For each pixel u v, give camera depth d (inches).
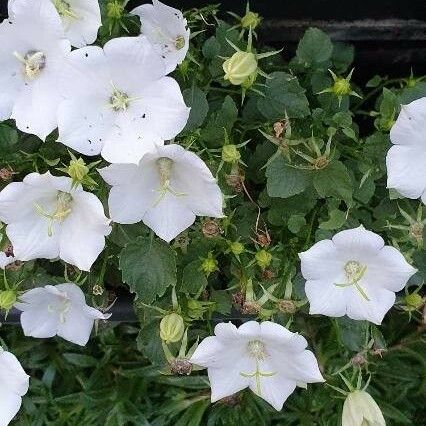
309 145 10.0
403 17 13.4
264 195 10.8
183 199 9.5
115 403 13.3
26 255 9.8
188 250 10.8
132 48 8.7
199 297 11.2
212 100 11.1
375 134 10.2
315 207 10.9
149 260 10.4
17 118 9.4
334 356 12.0
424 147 9.0
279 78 10.3
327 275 9.7
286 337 9.4
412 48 13.8
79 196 9.2
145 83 9.0
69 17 9.6
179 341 10.9
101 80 9.0
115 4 10.1
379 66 14.1
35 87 9.3
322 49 11.1
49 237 9.8
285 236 11.0
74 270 11.3
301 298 10.5
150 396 13.8
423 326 12.8
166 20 10.3
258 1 12.9
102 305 11.4
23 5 8.5
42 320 11.0
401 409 13.6
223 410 13.4
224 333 9.6
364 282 9.8
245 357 10.4
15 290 10.4
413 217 10.3
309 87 11.4
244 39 12.2
